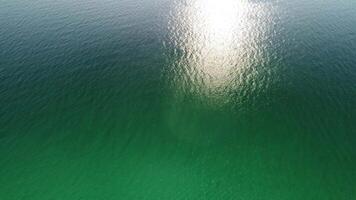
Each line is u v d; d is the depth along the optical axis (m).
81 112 48.16
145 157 40.50
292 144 41.91
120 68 59.34
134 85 54.84
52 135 43.72
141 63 61.06
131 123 46.28
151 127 45.62
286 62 60.47
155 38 69.94
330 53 62.41
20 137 43.19
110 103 50.28
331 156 39.59
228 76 57.31
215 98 51.75
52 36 69.25
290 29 72.56
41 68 58.09
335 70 57.06
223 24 76.06
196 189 35.91
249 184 36.31
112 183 36.78
